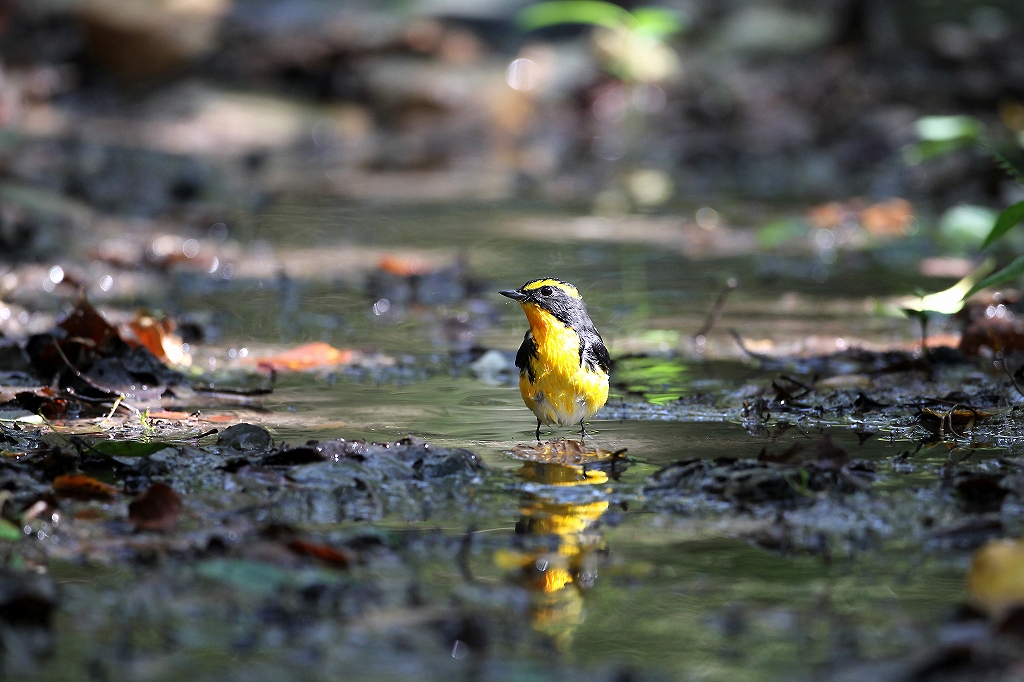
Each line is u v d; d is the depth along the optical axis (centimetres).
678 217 2192
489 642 522
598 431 909
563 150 3192
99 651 508
